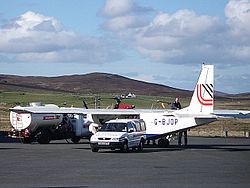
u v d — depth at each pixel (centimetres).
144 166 2194
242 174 1908
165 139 3553
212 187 1537
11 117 3975
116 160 2470
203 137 5019
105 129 3066
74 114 3822
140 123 3225
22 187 1523
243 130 6150
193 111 3444
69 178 1758
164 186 1557
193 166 2211
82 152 2983
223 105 13638
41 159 2508
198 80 3434
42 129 3934
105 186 1554
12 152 2956
